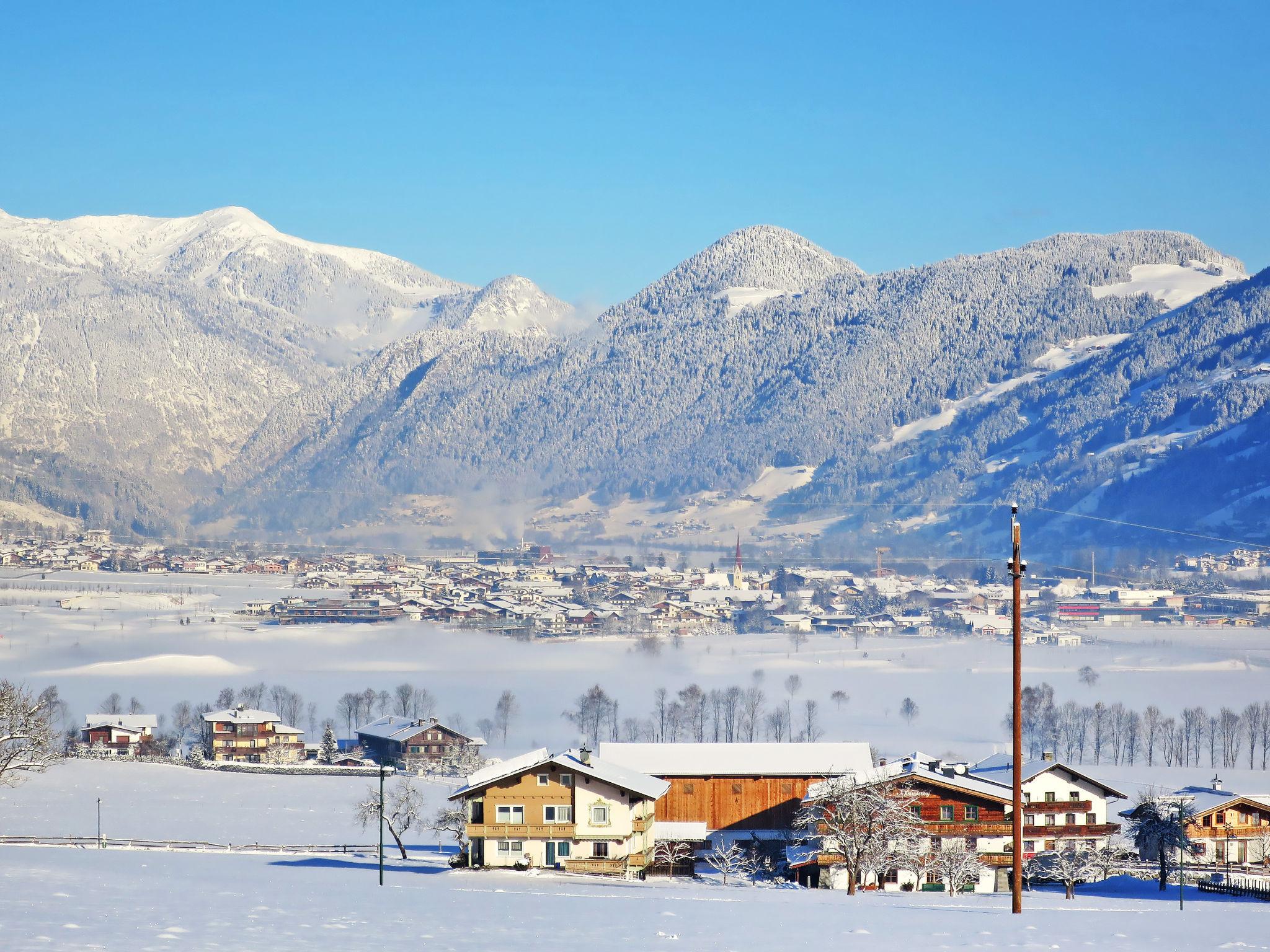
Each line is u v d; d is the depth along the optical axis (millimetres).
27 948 52906
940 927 67375
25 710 104062
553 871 103250
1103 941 62625
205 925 60938
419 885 89062
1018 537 76375
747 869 113000
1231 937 64938
